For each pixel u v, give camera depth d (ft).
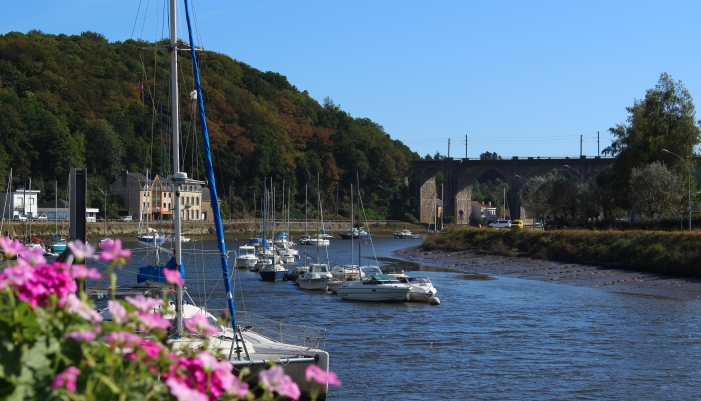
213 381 17.58
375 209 641.81
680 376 84.23
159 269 78.38
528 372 86.22
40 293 17.88
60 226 362.12
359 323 123.34
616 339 106.93
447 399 74.49
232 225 482.28
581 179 488.85
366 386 79.30
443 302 153.58
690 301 150.10
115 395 16.94
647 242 215.51
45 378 17.17
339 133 647.97
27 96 457.68
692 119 270.87
